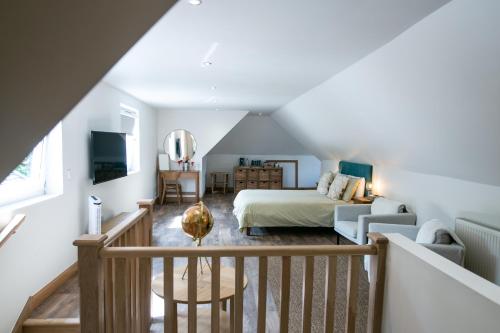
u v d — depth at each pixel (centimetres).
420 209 406
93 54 119
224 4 194
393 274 182
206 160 941
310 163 984
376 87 318
